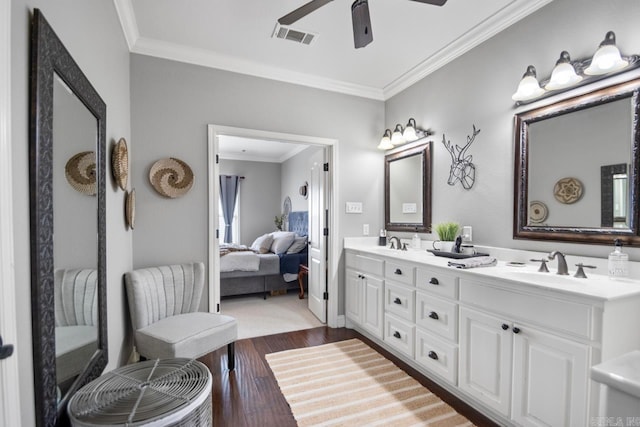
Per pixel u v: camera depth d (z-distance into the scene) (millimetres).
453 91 2570
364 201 3330
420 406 1826
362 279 2840
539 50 1932
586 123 1700
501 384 1577
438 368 1972
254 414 1758
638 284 1402
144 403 1025
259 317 3500
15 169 786
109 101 1754
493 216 2217
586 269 1662
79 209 1213
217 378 2150
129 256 2266
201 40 2441
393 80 3133
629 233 1514
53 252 957
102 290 1481
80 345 1214
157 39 2418
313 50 2582
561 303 1328
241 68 2777
